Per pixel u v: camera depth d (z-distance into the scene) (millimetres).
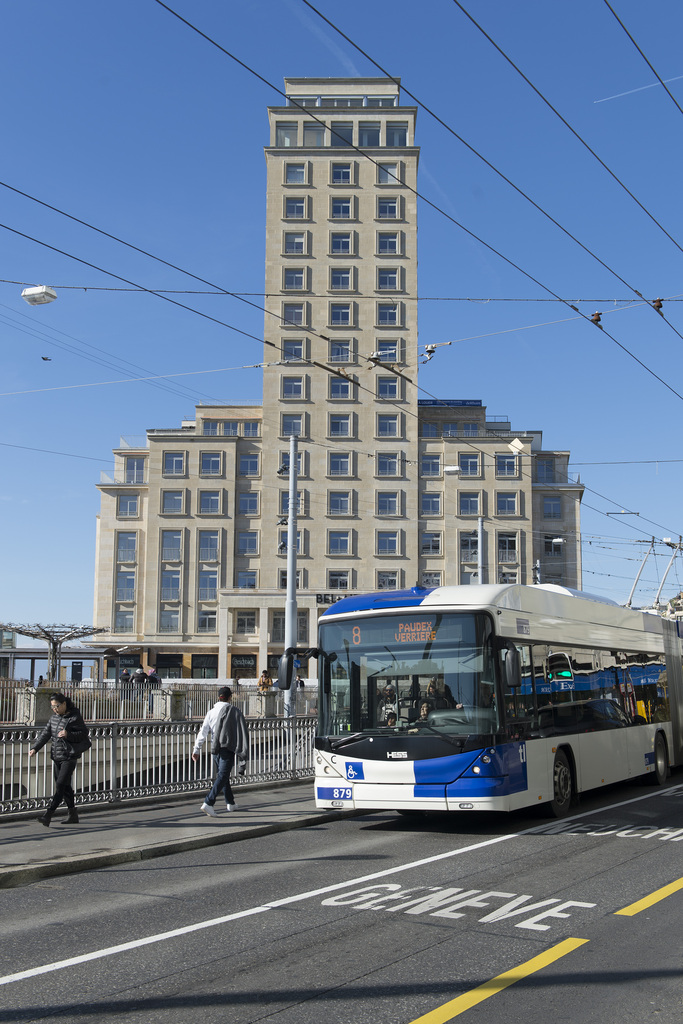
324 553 70188
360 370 70750
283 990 5863
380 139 72750
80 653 57750
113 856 10516
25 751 13477
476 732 12172
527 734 13172
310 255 71312
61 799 12930
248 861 10641
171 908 8172
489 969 6273
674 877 9297
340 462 70812
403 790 12273
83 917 7871
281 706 33625
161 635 70312
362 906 8125
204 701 30469
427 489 71750
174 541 71375
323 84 73500
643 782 19250
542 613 14531
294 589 29156
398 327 70625
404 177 71812
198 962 6473
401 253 71188
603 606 17438
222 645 68312
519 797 12625
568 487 73250
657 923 7449
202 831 12289
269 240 71438
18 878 9430
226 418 73312
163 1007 5559
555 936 7078
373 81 73625
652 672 19672
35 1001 5684
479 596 12961
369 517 70438
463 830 13016
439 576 70688
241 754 14180
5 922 7715
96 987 5945
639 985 5949
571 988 5891
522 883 9055
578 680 15586
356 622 13219
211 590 70750
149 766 15289
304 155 72312
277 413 70875
